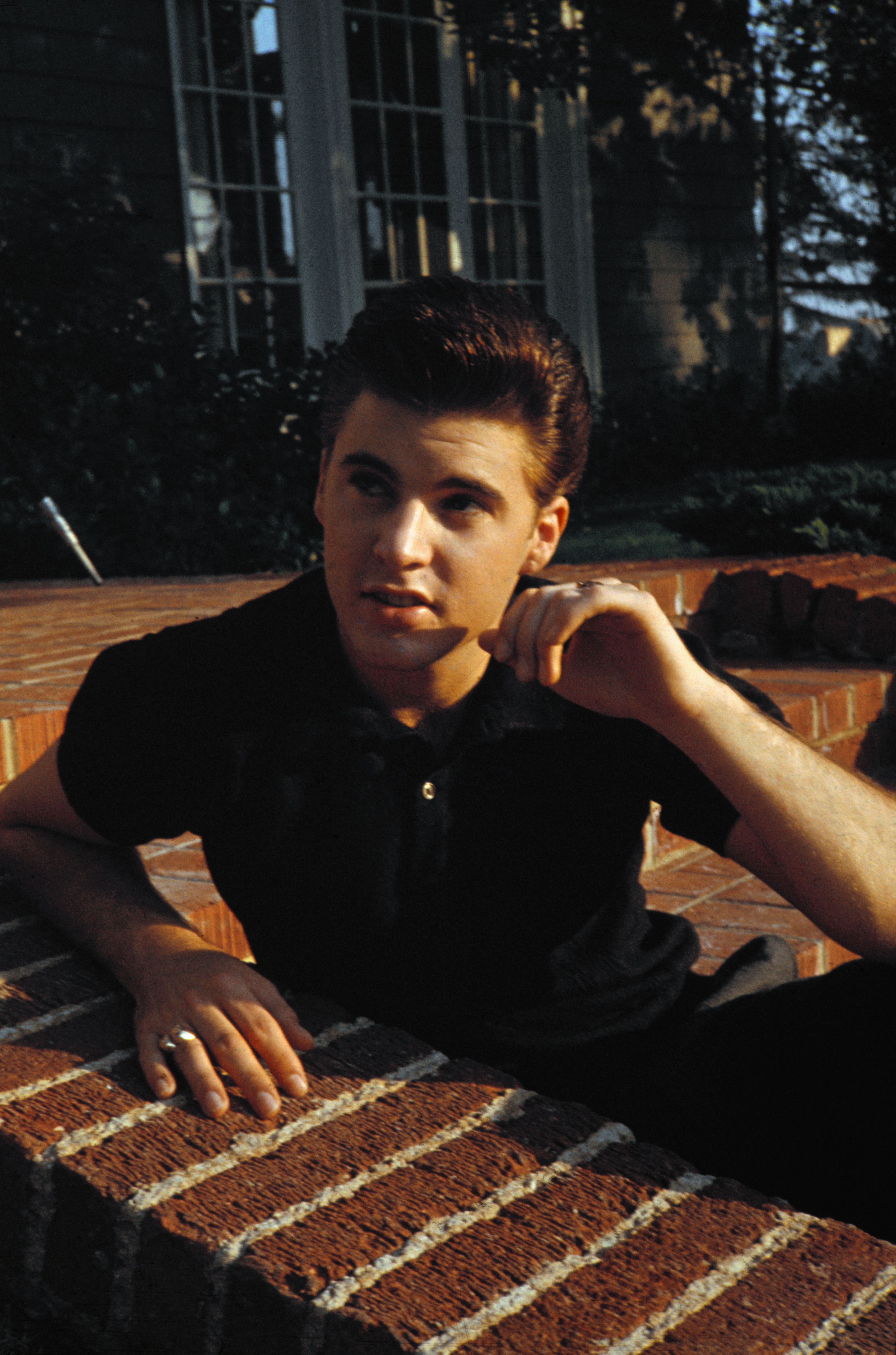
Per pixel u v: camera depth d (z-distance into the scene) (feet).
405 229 32.96
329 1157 3.80
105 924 4.85
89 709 4.91
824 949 8.30
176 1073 4.17
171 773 4.79
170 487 21.15
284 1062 4.17
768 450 35.60
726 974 5.89
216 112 29.30
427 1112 4.09
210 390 22.27
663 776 4.95
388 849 4.66
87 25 26.63
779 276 37.09
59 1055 4.27
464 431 4.20
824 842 4.52
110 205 24.11
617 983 5.08
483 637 4.37
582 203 36.27
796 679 12.07
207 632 4.97
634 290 37.93
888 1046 4.98
